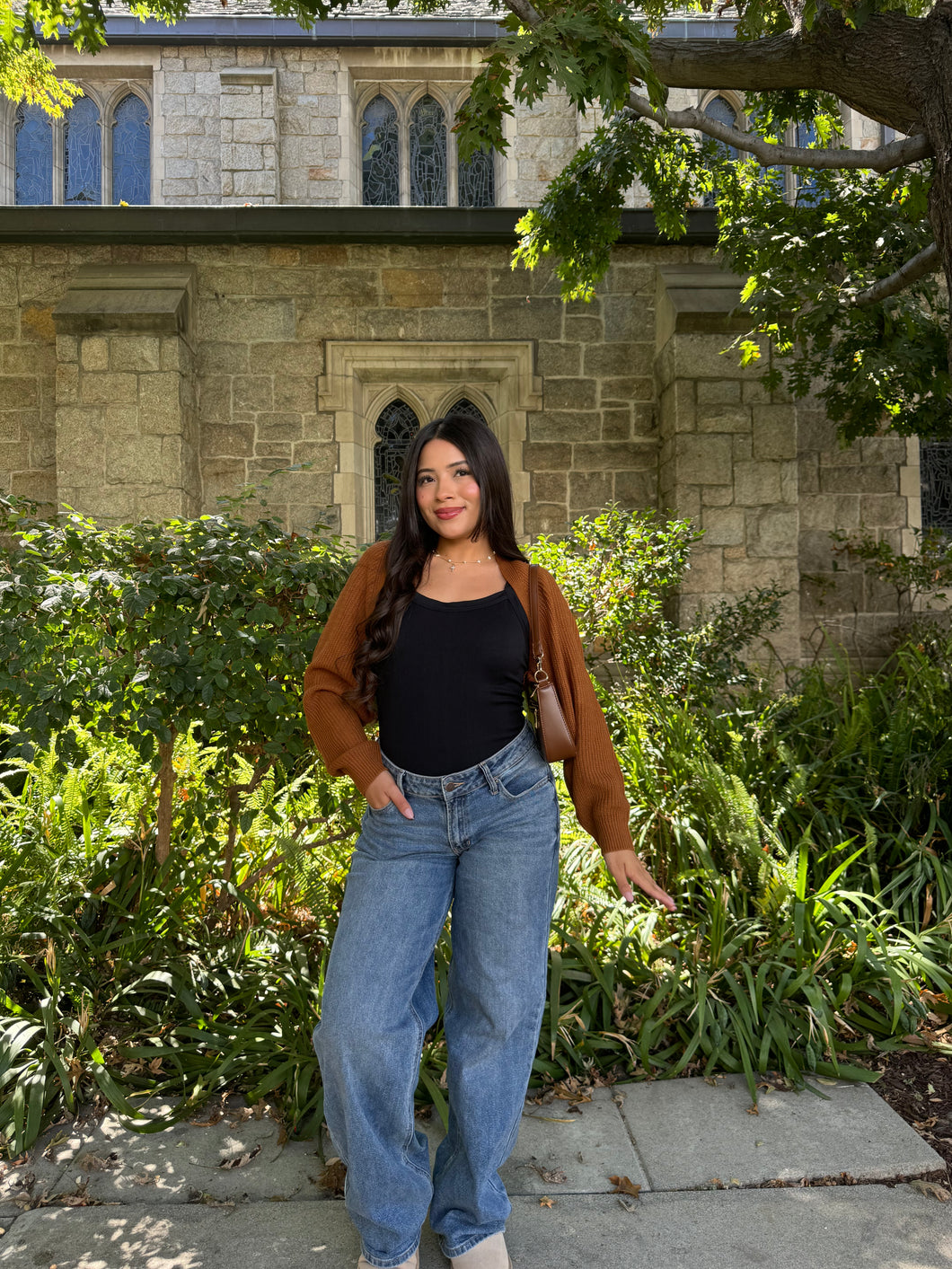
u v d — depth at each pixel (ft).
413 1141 5.25
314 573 8.08
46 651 7.53
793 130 29.94
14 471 22.74
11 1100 6.76
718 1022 7.82
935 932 9.06
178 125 30.96
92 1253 5.42
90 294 21.70
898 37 10.54
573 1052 7.59
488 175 32.09
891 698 14.30
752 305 17.33
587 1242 5.48
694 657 16.48
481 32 30.53
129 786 9.68
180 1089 7.27
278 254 23.30
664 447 23.11
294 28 30.42
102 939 8.61
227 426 23.21
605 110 10.19
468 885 5.12
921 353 16.63
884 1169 6.19
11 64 18.56
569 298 19.25
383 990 4.82
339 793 8.84
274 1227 5.66
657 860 10.34
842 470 24.26
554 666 5.41
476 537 5.54
